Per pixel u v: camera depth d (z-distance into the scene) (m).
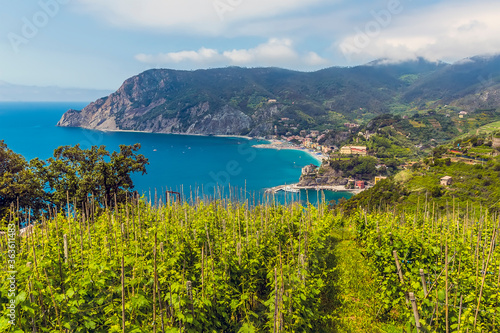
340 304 10.99
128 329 6.46
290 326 8.05
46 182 25.66
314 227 15.59
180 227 12.62
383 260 11.23
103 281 7.50
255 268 10.77
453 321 7.86
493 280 8.87
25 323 6.30
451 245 11.16
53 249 9.34
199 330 7.45
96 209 17.45
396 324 9.45
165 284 8.33
